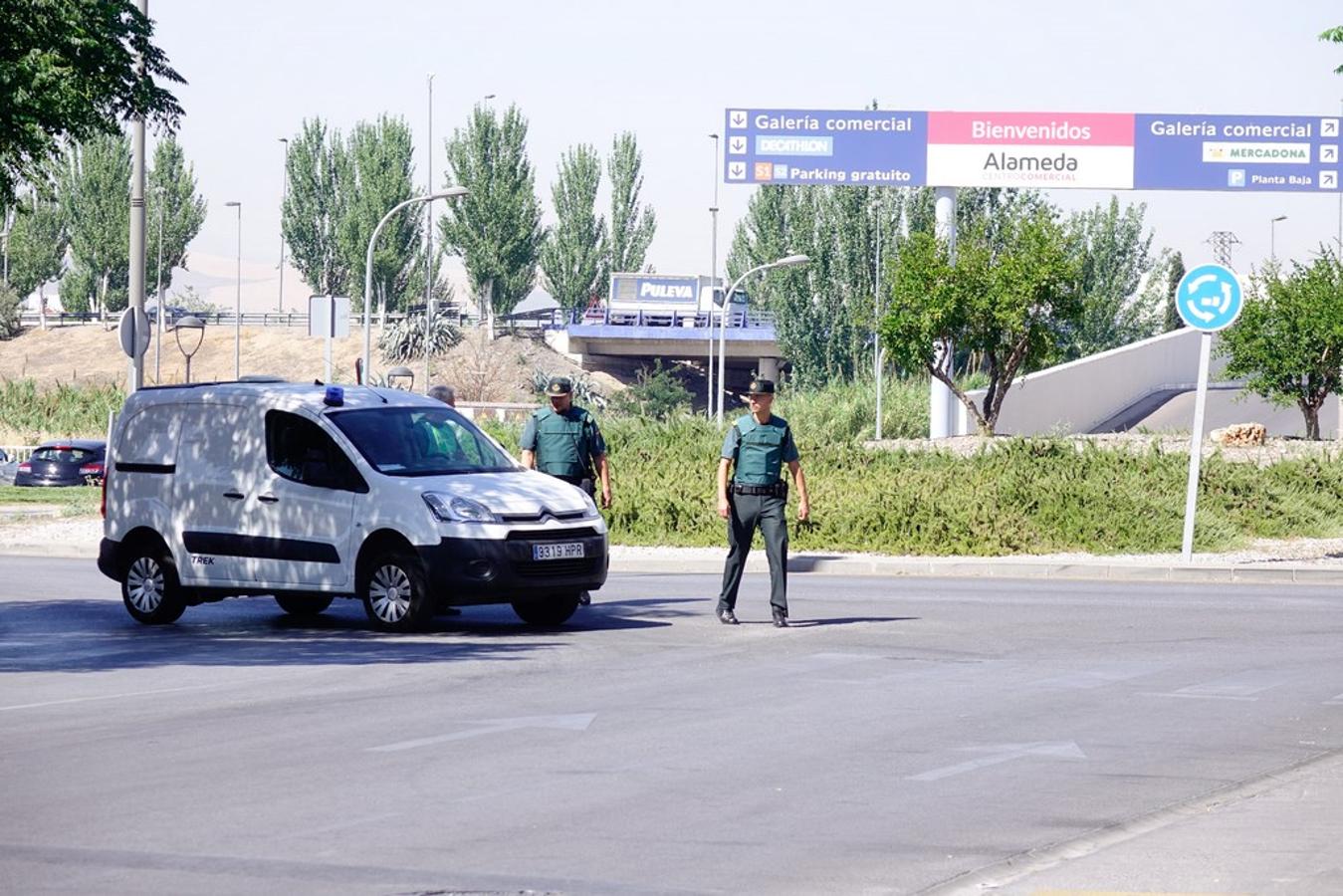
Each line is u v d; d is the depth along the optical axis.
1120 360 119.31
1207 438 67.25
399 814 15.27
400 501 29.14
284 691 22.73
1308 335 83.62
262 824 14.84
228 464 31.06
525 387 178.88
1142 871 13.48
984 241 81.75
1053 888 12.97
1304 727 20.19
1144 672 24.62
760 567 42.97
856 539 46.12
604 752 18.34
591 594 36.44
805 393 132.38
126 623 32.03
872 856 13.88
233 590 30.95
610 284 194.25
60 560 47.88
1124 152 95.31
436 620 31.53
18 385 108.38
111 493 32.41
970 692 22.67
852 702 21.80
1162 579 40.38
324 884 12.85
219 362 193.00
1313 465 53.50
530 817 15.18
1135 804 15.96
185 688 23.08
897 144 95.75
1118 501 46.78
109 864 13.43
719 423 62.12
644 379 167.25
